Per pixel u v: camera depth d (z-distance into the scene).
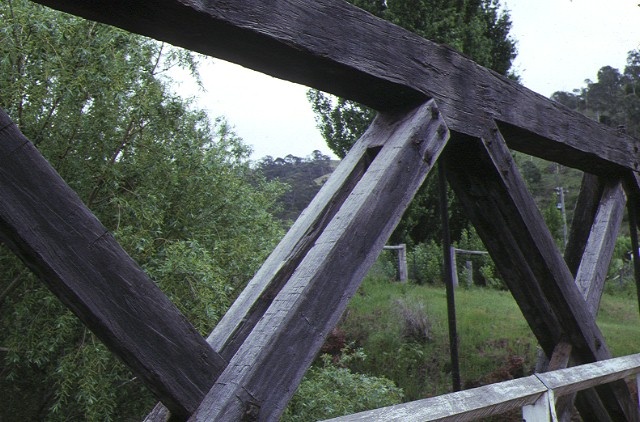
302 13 2.49
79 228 1.92
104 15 2.17
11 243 1.85
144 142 6.31
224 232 7.00
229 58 2.53
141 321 2.01
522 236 3.73
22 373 6.27
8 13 5.57
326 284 2.41
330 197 2.82
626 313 13.32
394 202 2.74
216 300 5.99
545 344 4.18
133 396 6.23
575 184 51.91
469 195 3.71
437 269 14.77
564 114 4.05
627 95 61.03
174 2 2.12
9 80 5.74
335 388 6.48
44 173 1.89
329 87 2.87
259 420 2.15
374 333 9.70
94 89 5.84
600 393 4.40
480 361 9.12
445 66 3.15
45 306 5.66
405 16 15.23
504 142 3.53
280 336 2.24
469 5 16.89
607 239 4.62
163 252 5.83
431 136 2.98
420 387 8.62
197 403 2.11
